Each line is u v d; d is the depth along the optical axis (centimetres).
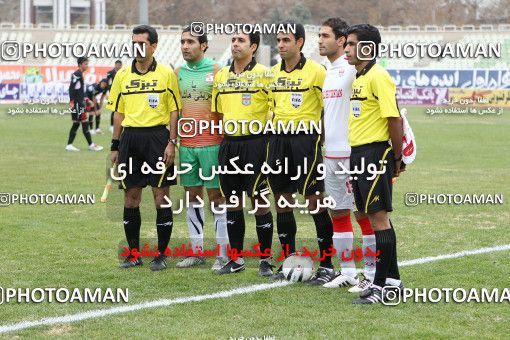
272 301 2405
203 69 2825
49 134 8544
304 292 2520
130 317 2228
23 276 2692
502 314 2247
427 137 8688
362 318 2216
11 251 3077
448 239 3350
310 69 2620
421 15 19612
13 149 6950
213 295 2473
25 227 3566
